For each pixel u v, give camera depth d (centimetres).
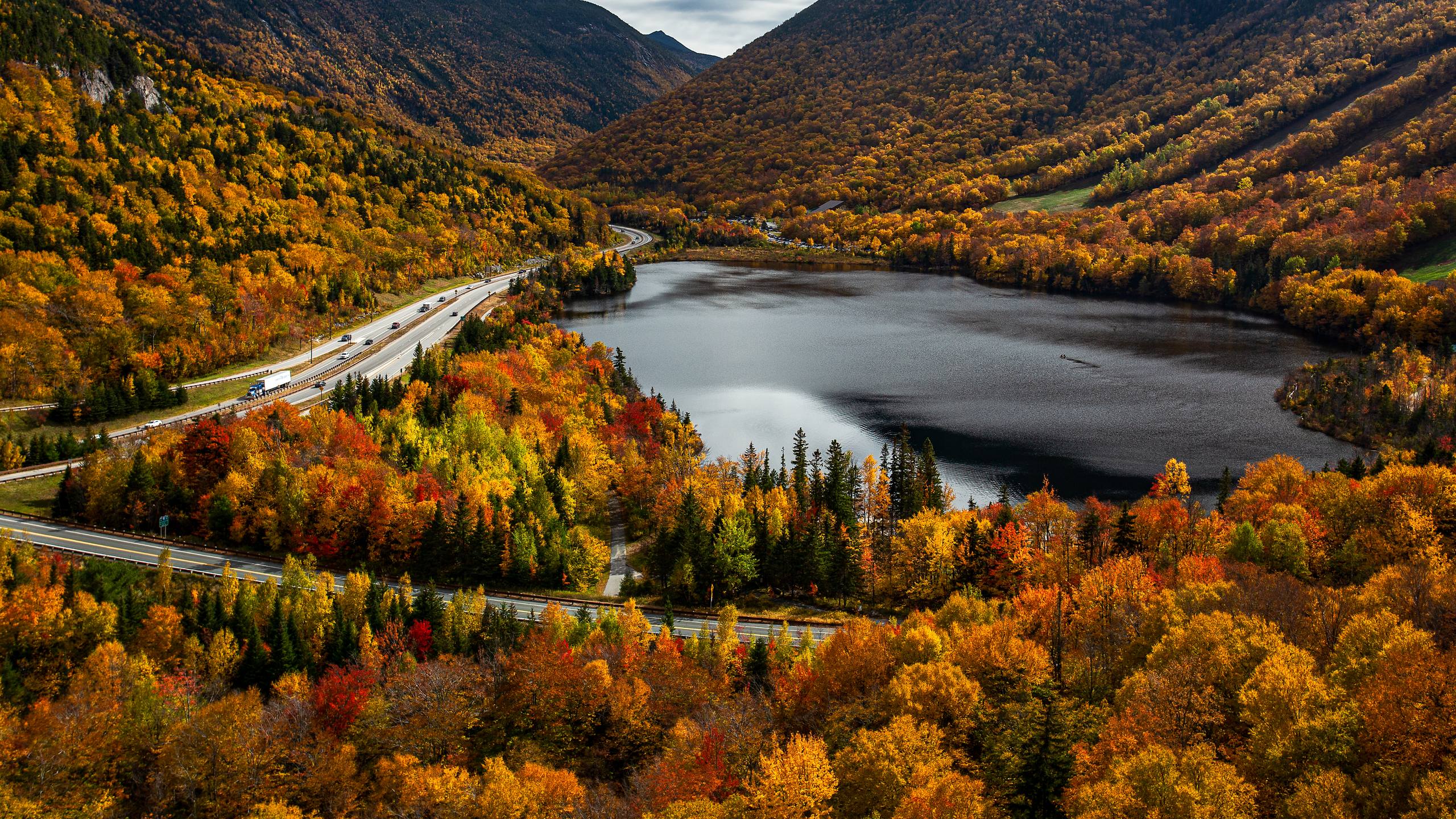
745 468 17438
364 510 13362
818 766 6600
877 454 19500
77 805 7212
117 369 19012
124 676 8838
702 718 8500
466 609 11188
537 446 16850
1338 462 17562
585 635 10688
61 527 13188
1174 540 11969
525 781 7250
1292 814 5456
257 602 10769
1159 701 6706
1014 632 8362
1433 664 6044
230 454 14238
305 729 8200
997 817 6297
